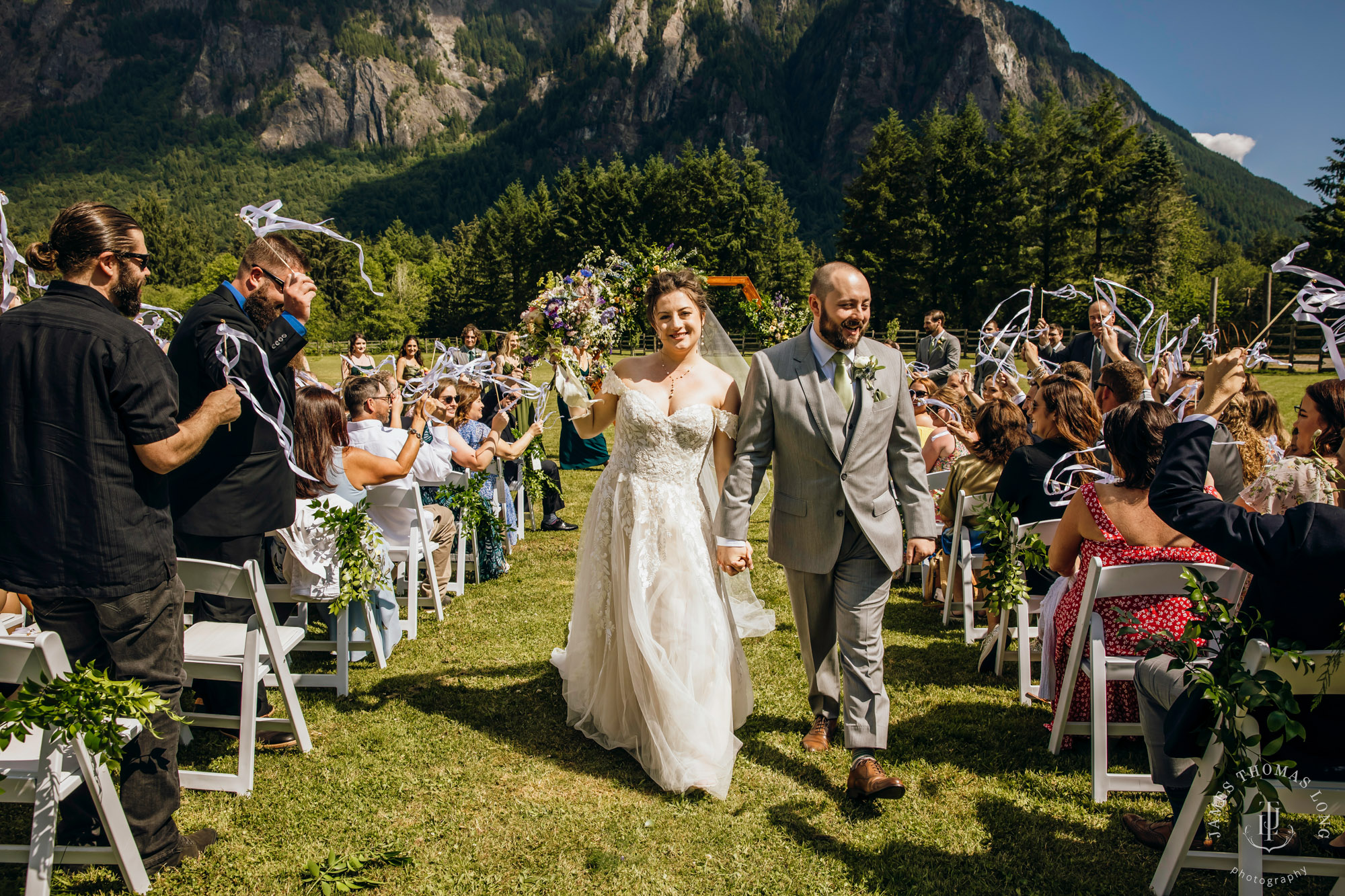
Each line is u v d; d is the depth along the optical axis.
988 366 9.32
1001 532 3.89
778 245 61.12
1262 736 2.17
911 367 9.24
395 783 3.17
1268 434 4.55
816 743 3.44
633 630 3.20
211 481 3.32
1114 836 2.82
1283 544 2.12
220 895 2.51
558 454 11.67
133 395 2.38
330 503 3.90
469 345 9.95
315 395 4.00
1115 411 3.17
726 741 3.18
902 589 5.98
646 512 3.32
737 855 2.72
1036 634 4.03
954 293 48.28
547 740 3.53
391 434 4.95
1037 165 47.44
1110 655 3.10
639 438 3.38
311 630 4.88
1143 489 3.10
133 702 2.28
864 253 49.81
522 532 7.51
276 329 3.34
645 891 2.54
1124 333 5.98
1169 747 2.34
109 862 2.51
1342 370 2.33
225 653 3.23
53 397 2.34
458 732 3.59
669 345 3.39
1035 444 4.11
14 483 2.35
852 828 2.88
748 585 4.56
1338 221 37.19
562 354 3.54
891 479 3.76
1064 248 44.56
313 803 3.02
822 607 3.36
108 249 2.45
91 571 2.39
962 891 2.54
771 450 3.29
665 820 2.93
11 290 2.77
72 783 2.40
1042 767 3.28
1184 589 2.28
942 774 3.24
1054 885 2.56
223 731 3.60
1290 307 2.34
